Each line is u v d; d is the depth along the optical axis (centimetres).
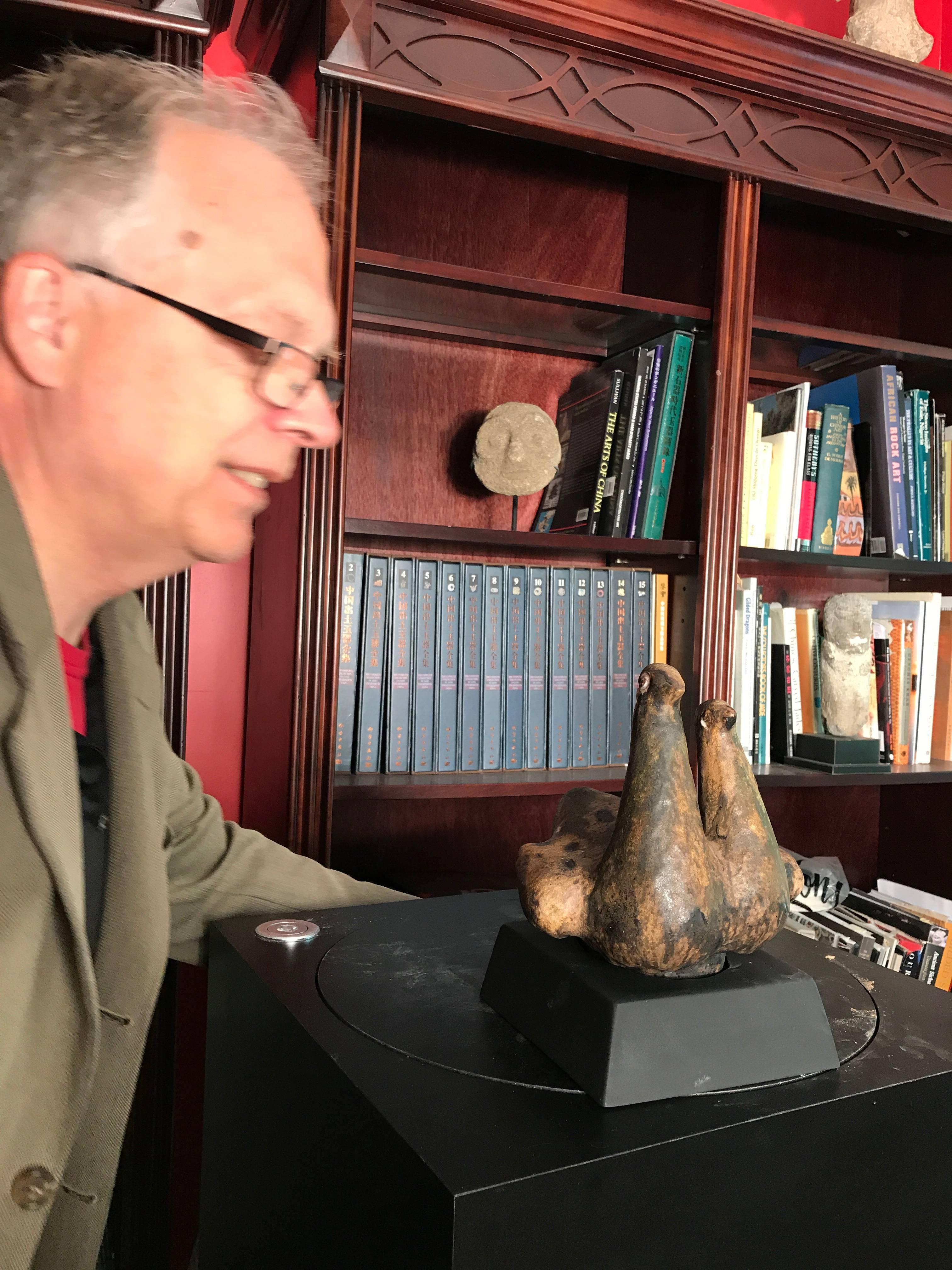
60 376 60
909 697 205
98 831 84
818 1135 58
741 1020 61
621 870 61
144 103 61
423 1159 50
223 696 187
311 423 66
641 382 178
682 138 164
